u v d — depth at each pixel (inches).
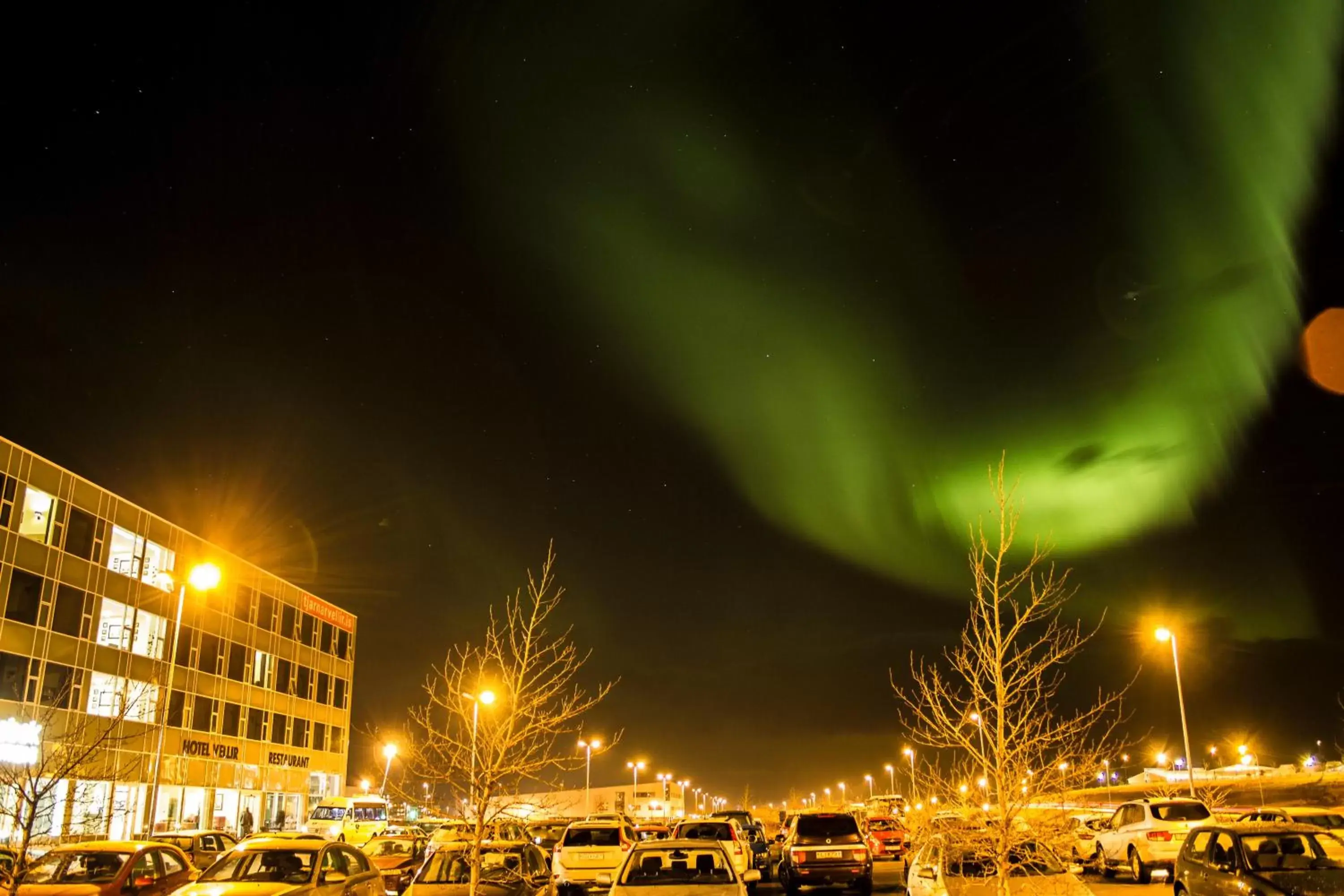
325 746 2600.9
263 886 529.3
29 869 603.2
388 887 861.2
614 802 2874.0
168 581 1888.5
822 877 818.8
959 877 490.9
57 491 1620.3
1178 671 1379.2
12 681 1485.0
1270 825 561.9
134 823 1699.1
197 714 1984.5
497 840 708.0
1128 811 914.7
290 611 2445.9
